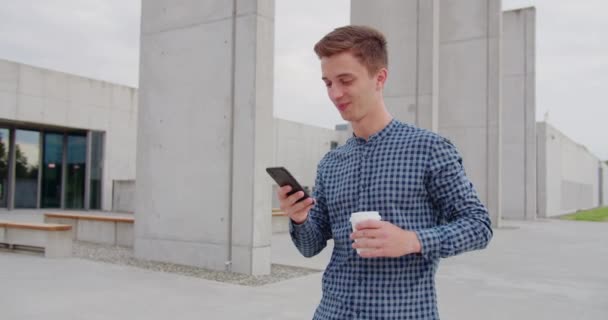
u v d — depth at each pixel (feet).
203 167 26.81
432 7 44.70
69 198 79.30
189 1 27.63
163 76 28.76
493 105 58.95
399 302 4.71
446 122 61.52
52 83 70.38
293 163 101.60
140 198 29.55
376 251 4.25
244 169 25.34
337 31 4.96
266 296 20.25
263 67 25.54
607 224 67.87
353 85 4.85
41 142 77.20
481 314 18.43
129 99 81.00
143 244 29.37
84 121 74.59
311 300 19.60
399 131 5.10
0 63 64.64
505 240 45.57
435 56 45.03
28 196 76.02
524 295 21.85
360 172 5.10
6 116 65.36
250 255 24.94
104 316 16.93
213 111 26.53
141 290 21.04
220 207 26.08
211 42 26.71
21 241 31.37
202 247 26.68
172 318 16.80
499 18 58.75
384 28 46.91
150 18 29.43
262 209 25.41
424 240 4.35
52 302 18.80
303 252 5.70
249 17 25.35
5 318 16.56
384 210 4.88
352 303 4.83
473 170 60.03
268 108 25.82
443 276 26.45
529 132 77.56
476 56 59.88
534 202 77.05
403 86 45.91
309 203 5.23
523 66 78.18
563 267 29.76
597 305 20.10
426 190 4.90
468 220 4.59
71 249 30.35
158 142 28.84
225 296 20.16
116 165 79.05
